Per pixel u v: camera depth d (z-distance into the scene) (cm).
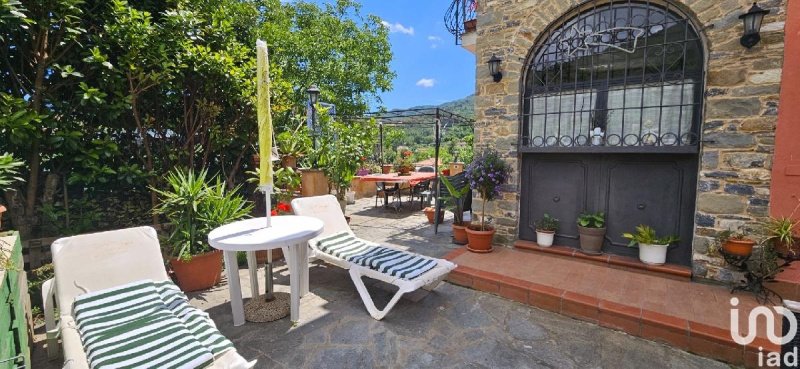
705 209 319
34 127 288
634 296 292
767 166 289
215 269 342
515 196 434
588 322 278
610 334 260
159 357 154
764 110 288
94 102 328
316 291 334
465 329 266
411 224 624
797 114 276
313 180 461
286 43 1038
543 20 395
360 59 1309
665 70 341
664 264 348
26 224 325
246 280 360
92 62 326
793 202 281
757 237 295
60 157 342
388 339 251
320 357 230
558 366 222
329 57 1203
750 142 295
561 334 260
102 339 167
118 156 391
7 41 306
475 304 310
